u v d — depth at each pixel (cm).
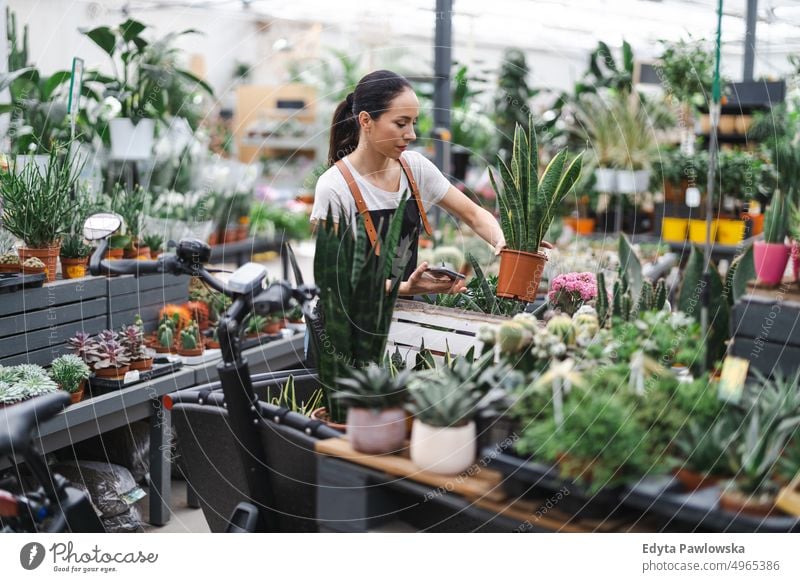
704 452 167
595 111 525
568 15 364
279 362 353
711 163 214
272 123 736
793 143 234
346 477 176
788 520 163
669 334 189
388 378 173
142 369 295
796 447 170
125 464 309
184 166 451
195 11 498
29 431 192
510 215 223
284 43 397
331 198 235
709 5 309
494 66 568
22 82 325
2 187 287
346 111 257
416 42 461
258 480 188
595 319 187
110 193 388
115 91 401
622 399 171
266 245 642
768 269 206
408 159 247
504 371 175
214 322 351
